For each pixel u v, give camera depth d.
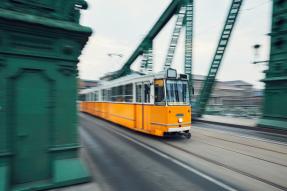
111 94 15.49
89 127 14.11
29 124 4.33
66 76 4.77
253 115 16.89
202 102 18.42
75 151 4.82
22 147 4.24
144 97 10.51
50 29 4.45
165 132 9.27
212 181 4.84
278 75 11.79
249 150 7.62
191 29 20.59
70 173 4.52
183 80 9.78
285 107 11.32
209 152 7.39
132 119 11.58
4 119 4.05
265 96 12.67
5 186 3.82
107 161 6.43
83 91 30.23
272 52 12.30
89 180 4.71
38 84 4.45
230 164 6.05
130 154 7.22
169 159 6.61
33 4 4.41
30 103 4.35
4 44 4.07
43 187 4.18
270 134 10.89
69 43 4.75
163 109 9.16
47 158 4.51
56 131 4.60
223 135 10.73
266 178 4.99
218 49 17.83
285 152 7.30
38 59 4.44
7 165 4.06
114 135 10.98
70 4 4.82
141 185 4.65
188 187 4.53
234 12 16.92
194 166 5.91
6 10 4.11
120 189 4.44
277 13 11.98
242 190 4.36
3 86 4.06
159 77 9.52
